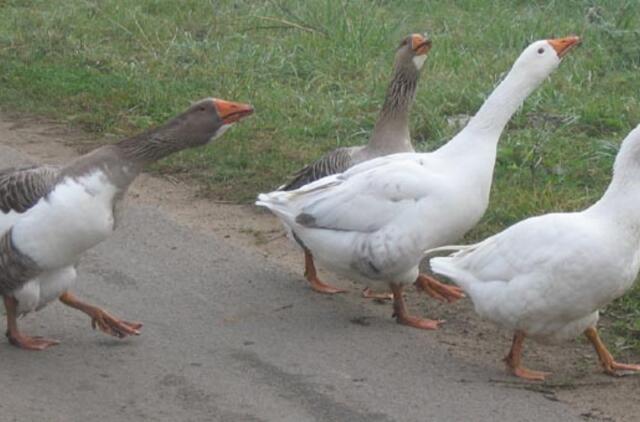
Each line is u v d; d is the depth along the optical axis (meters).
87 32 17.45
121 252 10.28
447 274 8.25
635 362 8.39
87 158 8.12
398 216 8.66
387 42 16.17
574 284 7.70
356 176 8.88
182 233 10.74
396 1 18.02
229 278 9.80
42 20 17.92
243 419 7.43
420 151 12.66
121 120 14.12
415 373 8.10
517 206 10.97
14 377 7.98
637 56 15.27
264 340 8.61
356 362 8.26
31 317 9.01
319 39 16.27
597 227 7.70
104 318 8.56
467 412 7.52
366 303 9.40
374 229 8.73
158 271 9.90
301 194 8.98
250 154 12.76
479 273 8.09
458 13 17.67
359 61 15.41
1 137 13.58
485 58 15.43
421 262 10.05
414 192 8.64
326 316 9.09
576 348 8.62
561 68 14.94
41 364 8.18
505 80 8.87
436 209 8.62
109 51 16.56
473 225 8.95
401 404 7.62
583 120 13.26
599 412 7.54
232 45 16.38
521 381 8.02
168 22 17.53
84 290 9.49
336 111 13.91
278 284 9.70
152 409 7.56
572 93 14.04
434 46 15.80
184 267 9.99
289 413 7.50
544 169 11.94
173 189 11.96
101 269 9.91
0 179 8.09
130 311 9.10
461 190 8.69
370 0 17.98
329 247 8.88
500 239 8.04
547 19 16.81
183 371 8.09
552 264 7.70
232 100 14.32
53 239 7.98
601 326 8.94
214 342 8.57
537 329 7.97
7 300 8.34
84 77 15.48
